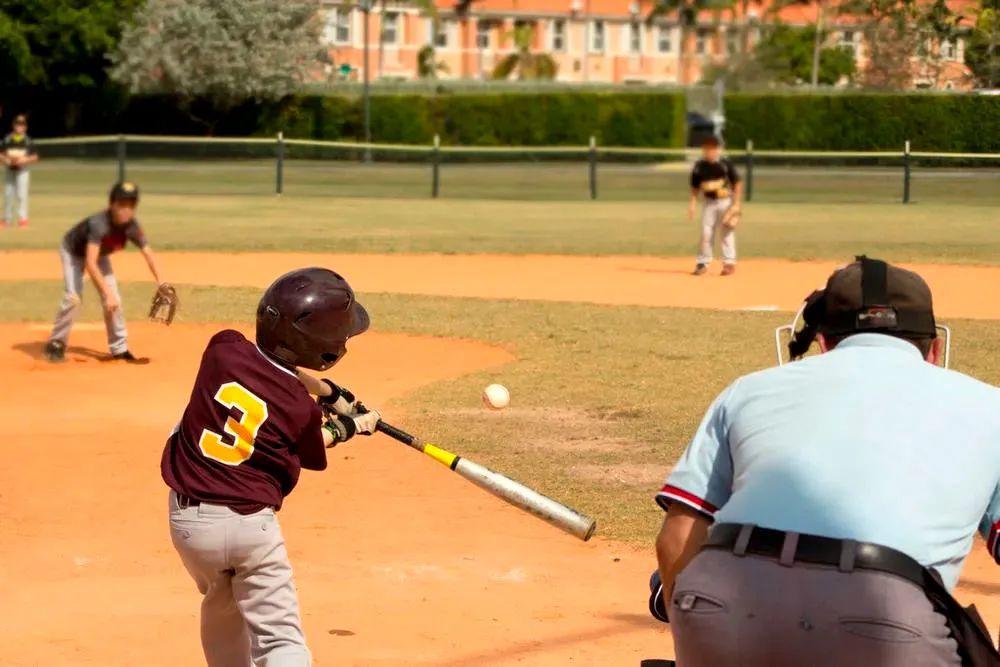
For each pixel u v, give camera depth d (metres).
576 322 19.91
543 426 13.22
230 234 34.09
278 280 6.19
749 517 3.96
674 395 14.67
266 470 6.00
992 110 47.09
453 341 18.59
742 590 3.88
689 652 3.98
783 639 3.81
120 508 10.54
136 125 70.88
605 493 10.76
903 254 29.19
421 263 28.50
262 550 5.93
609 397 14.59
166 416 14.18
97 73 70.38
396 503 10.67
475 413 13.86
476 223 38.28
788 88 87.88
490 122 77.06
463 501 10.74
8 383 15.94
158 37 64.62
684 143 81.62
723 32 96.31
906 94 55.31
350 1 90.62
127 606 8.12
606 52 116.50
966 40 54.44
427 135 74.50
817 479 3.93
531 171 63.81
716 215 26.33
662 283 25.17
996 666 3.90
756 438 4.11
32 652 7.23
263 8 65.12
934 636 3.77
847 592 3.77
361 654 7.20
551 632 7.62
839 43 94.19
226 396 5.95
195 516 5.88
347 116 71.00
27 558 9.18
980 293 23.20
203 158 67.25
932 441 3.99
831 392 4.13
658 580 4.88
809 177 53.62
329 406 6.44
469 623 7.78
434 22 106.75
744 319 20.06
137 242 16.62
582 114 77.75
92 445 12.70
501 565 9.05
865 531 3.84
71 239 17.05
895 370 4.18
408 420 13.54
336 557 9.21
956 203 44.47
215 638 6.38
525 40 109.94
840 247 30.92
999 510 4.05
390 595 8.34
